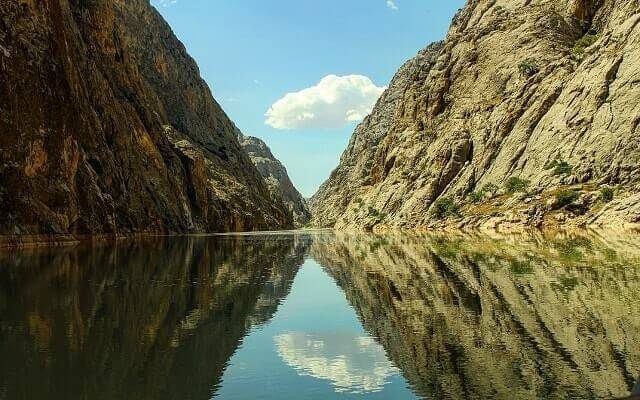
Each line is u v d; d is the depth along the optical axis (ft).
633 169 290.76
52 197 214.07
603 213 268.62
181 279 111.65
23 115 204.74
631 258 126.72
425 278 109.50
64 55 258.57
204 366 49.62
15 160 196.75
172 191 436.35
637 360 47.60
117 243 238.68
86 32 406.62
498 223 322.75
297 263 160.97
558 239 208.23
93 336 59.57
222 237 372.58
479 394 40.50
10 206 190.70
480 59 553.64
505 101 459.32
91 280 105.50
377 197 581.12
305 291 100.07
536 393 40.29
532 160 377.50
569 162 333.62
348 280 114.21
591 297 78.13
